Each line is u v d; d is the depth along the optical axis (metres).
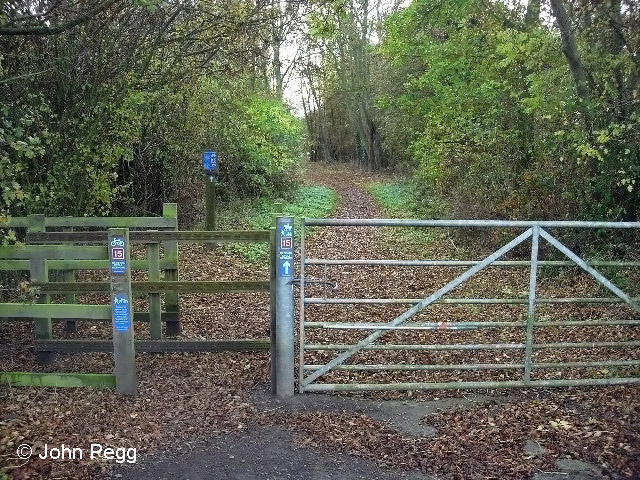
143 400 4.96
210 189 12.15
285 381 5.07
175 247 6.56
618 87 8.51
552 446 4.21
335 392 5.19
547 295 8.43
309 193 21.02
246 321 7.38
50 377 4.87
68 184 8.25
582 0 8.12
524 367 5.11
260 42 11.10
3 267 5.87
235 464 4.01
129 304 4.88
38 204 7.76
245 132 15.73
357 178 30.95
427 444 4.27
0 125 6.21
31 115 7.10
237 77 13.13
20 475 3.73
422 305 4.98
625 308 7.39
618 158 8.52
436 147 14.10
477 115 12.41
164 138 11.99
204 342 5.71
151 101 10.27
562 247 4.98
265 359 5.99
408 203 17.91
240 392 5.18
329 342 6.69
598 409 4.81
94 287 5.39
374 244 13.08
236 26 9.30
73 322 6.78
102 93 8.47
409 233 14.01
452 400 5.07
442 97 13.24
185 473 3.89
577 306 7.68
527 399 5.06
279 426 4.57
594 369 5.73
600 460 4.00
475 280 9.63
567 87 8.64
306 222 4.86
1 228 6.32
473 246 11.82
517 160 11.19
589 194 9.20
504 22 10.81
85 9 6.02
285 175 19.36
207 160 12.12
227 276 9.48
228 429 4.50
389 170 34.12
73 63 7.92
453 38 12.26
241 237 5.39
